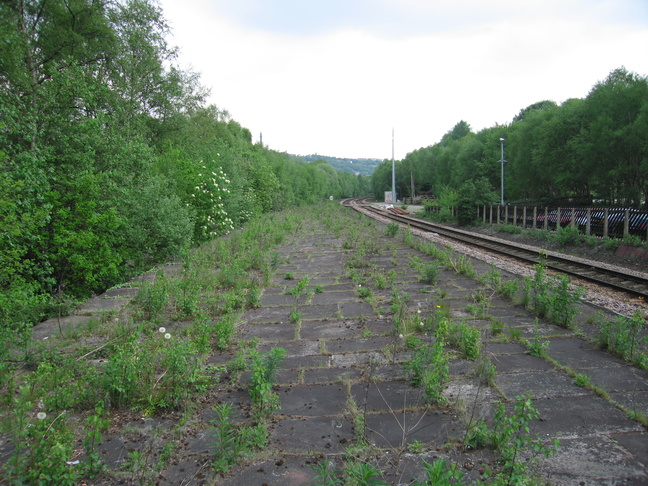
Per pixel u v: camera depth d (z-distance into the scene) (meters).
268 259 12.85
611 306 7.54
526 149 36.22
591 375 4.52
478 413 3.75
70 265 8.62
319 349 5.55
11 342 5.07
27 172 7.75
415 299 7.91
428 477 2.91
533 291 8.17
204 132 27.81
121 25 19.08
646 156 23.11
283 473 3.04
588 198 30.97
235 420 3.75
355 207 56.06
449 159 68.94
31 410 3.86
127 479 2.97
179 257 12.10
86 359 5.12
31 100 9.79
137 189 11.73
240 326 6.65
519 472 2.79
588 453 3.18
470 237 21.91
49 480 2.73
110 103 14.46
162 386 4.23
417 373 4.39
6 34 10.00
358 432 3.47
